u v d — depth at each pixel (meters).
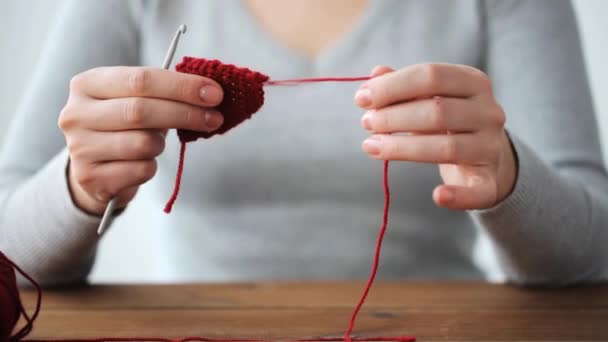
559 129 0.91
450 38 0.97
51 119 0.91
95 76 0.63
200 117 0.62
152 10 0.99
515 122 0.95
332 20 0.97
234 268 0.95
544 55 0.95
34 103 0.92
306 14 0.97
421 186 0.93
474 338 0.62
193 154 0.95
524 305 0.71
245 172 0.94
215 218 0.95
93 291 0.76
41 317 0.68
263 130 0.94
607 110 1.42
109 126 0.63
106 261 1.48
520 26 0.96
